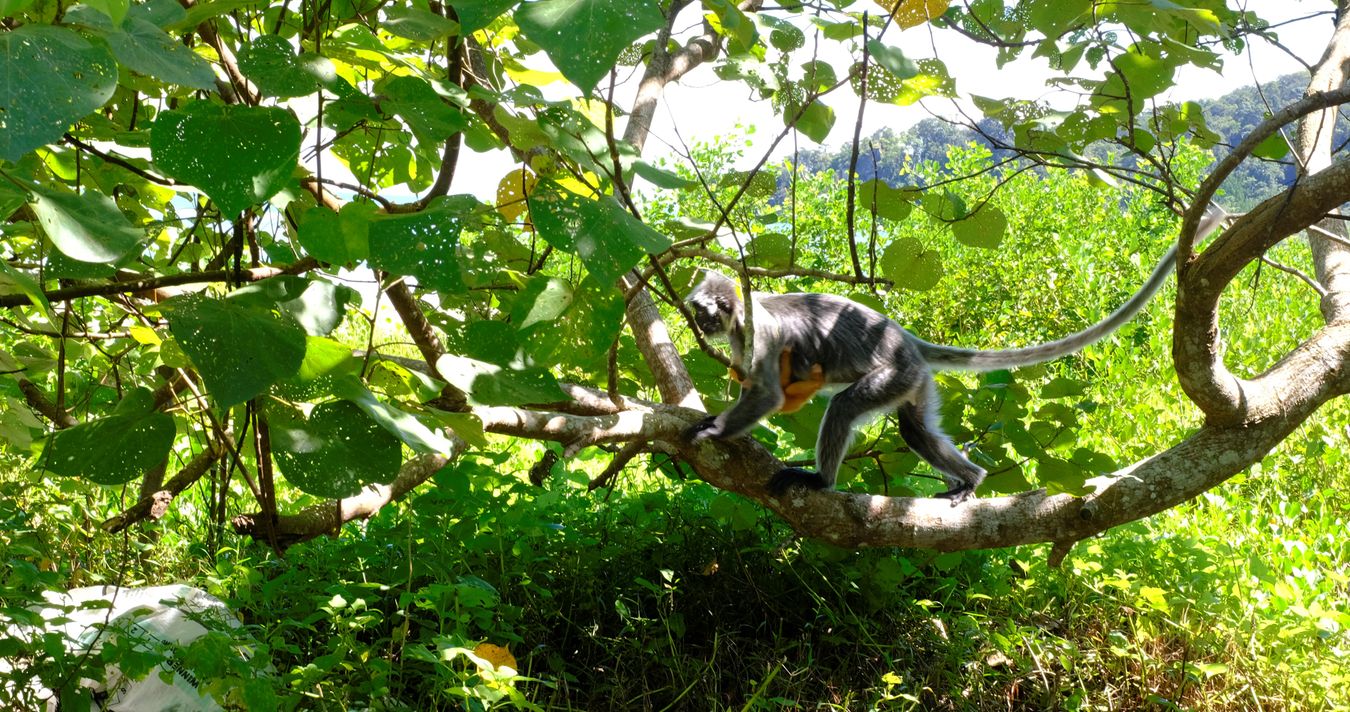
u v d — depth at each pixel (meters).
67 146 2.78
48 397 4.96
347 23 2.62
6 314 4.15
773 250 3.74
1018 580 5.55
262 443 2.99
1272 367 4.47
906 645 5.09
